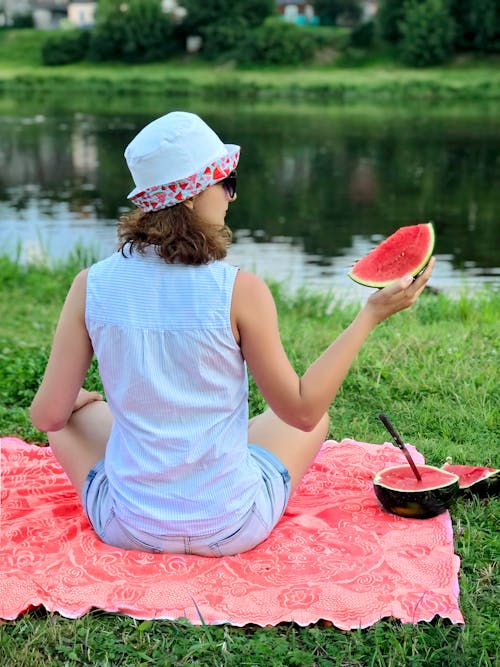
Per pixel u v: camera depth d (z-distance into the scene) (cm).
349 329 277
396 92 5103
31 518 325
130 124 3469
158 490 281
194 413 272
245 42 6438
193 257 265
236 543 291
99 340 272
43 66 7038
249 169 2327
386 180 2128
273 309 270
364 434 434
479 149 2648
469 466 372
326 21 7894
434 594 279
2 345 627
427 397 481
